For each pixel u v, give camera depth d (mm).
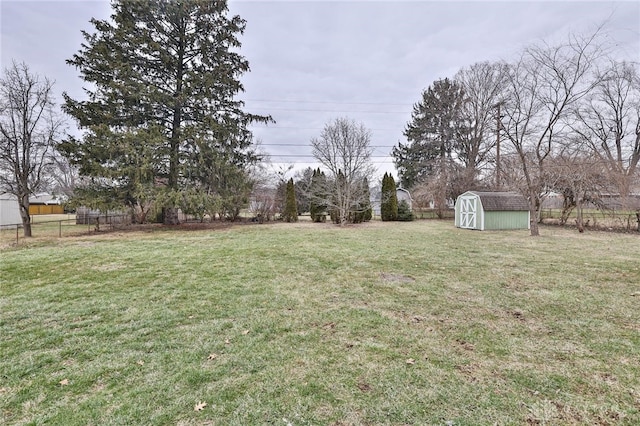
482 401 2090
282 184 21578
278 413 1998
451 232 12648
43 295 4414
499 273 5586
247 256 7246
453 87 24281
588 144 12375
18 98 10859
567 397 2121
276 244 9172
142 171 12273
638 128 15102
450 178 21016
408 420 1924
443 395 2156
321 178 18734
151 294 4461
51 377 2404
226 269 5961
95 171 11992
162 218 16359
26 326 3367
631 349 2775
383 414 1979
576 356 2670
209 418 1957
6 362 2621
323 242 9594
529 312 3713
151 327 3340
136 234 11867
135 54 13266
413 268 6023
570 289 4594
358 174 18109
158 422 1920
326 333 3182
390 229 14039
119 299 4246
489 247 8539
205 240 10086
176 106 13703
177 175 13805
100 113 12438
